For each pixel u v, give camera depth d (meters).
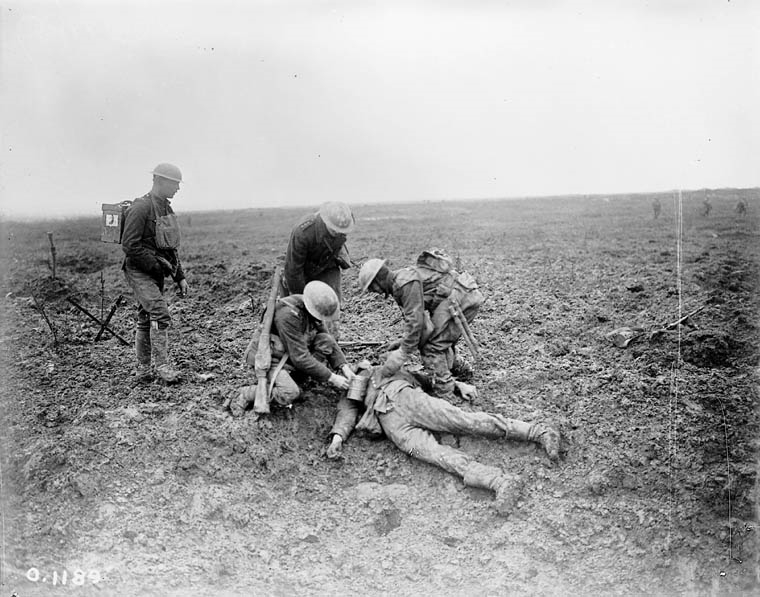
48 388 5.78
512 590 4.26
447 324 5.26
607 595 4.25
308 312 5.12
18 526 4.51
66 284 8.55
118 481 4.75
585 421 5.27
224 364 6.16
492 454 4.97
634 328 6.61
